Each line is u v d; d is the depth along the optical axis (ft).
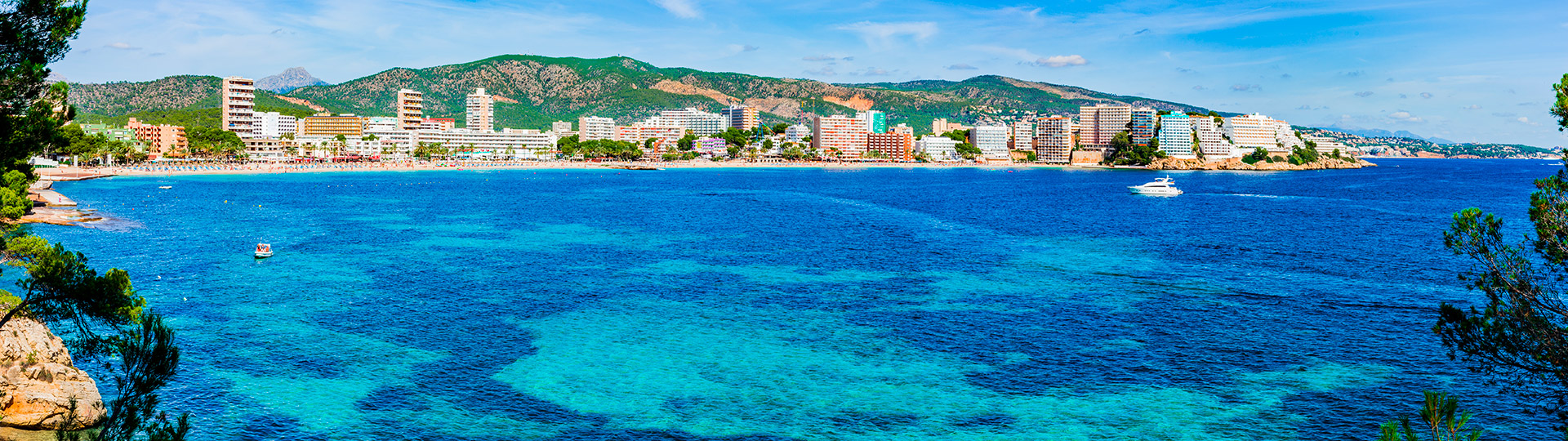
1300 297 298.56
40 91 109.29
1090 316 271.49
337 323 257.55
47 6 104.73
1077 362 222.28
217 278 328.08
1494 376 204.13
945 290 315.99
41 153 115.03
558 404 191.31
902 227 544.21
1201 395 197.16
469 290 311.68
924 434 176.86
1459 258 390.01
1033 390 201.87
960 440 173.88
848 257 400.06
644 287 321.52
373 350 229.45
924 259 393.91
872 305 290.15
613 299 297.74
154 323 100.83
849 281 335.47
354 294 301.43
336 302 287.07
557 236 483.10
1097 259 391.65
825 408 190.80
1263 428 178.09
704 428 179.01
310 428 175.42
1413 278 335.47
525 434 174.60
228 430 173.37
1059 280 335.06
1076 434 176.45
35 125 109.60
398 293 303.89
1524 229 549.13
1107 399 195.31
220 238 447.83
